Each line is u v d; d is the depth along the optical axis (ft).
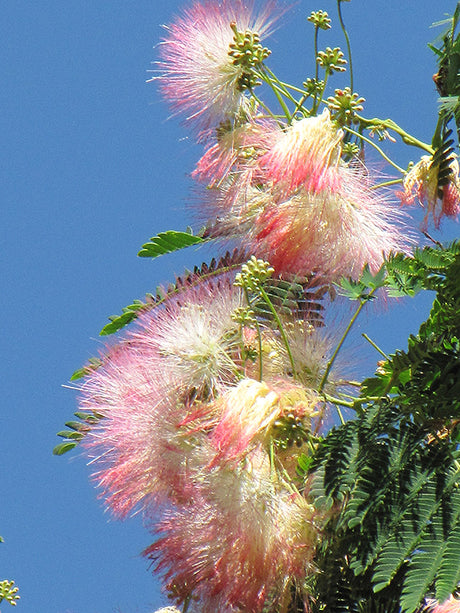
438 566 14.05
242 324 18.37
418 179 20.22
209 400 18.13
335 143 18.80
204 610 18.69
